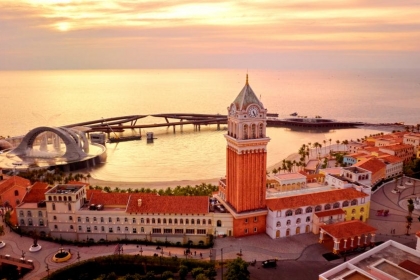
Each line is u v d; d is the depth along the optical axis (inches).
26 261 4958.2
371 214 6614.2
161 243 5585.6
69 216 5718.5
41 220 5915.4
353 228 5433.1
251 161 5590.6
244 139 5477.4
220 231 5782.5
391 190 7844.5
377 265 3538.4
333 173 7559.1
